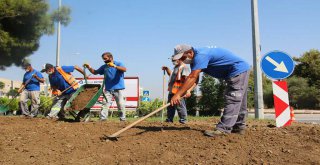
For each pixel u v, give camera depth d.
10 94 37.16
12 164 4.86
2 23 20.50
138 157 5.10
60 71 10.25
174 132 6.41
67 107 9.24
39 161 4.97
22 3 19.72
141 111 21.16
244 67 6.12
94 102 9.17
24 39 21.36
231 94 6.09
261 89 12.36
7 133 6.66
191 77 5.79
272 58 7.63
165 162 4.89
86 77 10.17
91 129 6.98
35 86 12.06
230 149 5.38
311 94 39.38
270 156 5.12
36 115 12.12
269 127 7.59
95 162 4.94
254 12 12.65
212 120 11.76
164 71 9.88
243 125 6.40
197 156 5.09
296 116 24.08
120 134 6.40
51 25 21.77
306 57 44.38
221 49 6.07
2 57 20.97
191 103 19.17
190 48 5.86
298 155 5.18
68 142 5.89
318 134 6.33
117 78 9.54
